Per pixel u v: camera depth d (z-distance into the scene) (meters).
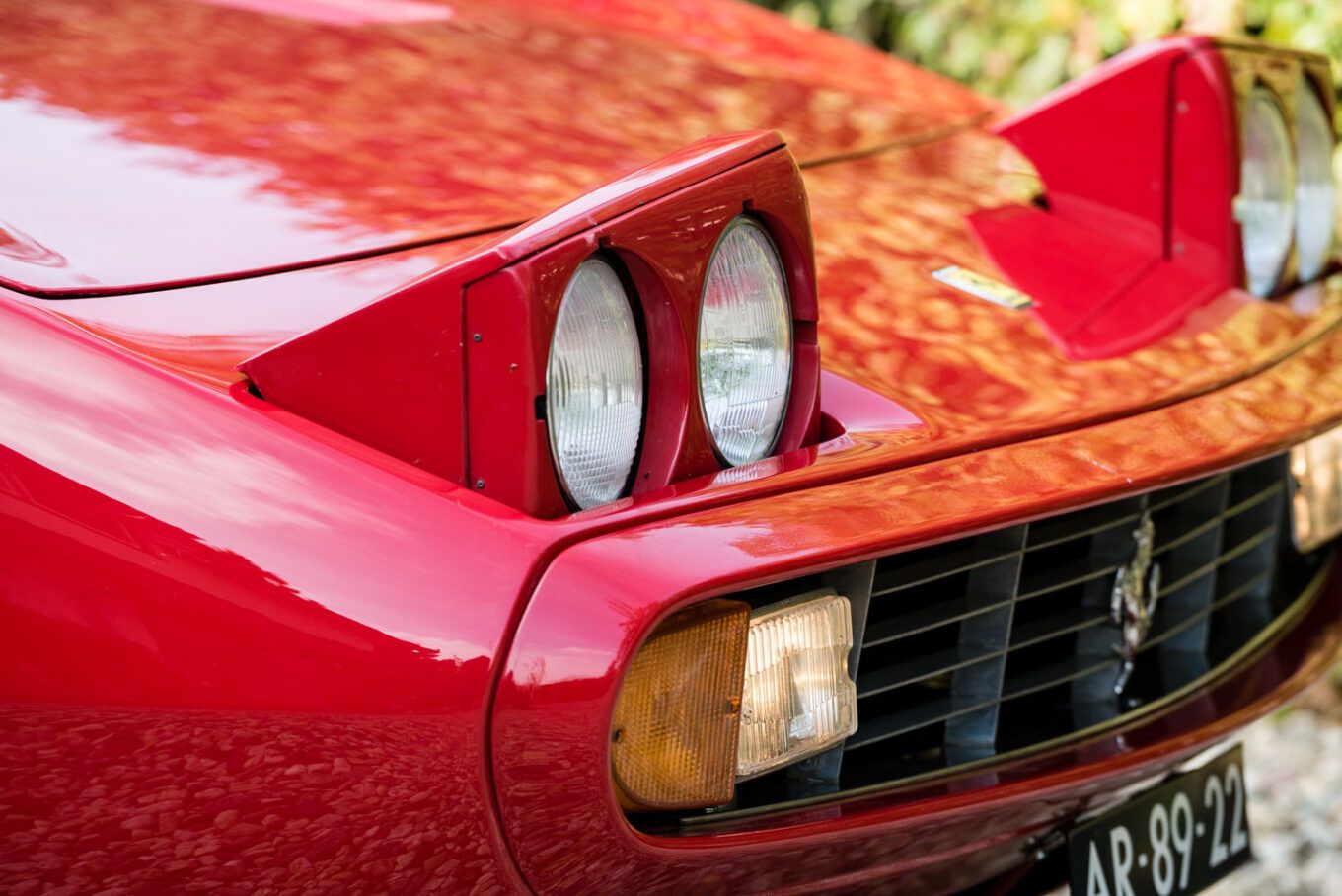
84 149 2.18
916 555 2.15
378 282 2.07
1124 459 2.13
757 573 1.93
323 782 1.91
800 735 2.04
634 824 1.98
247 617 1.90
